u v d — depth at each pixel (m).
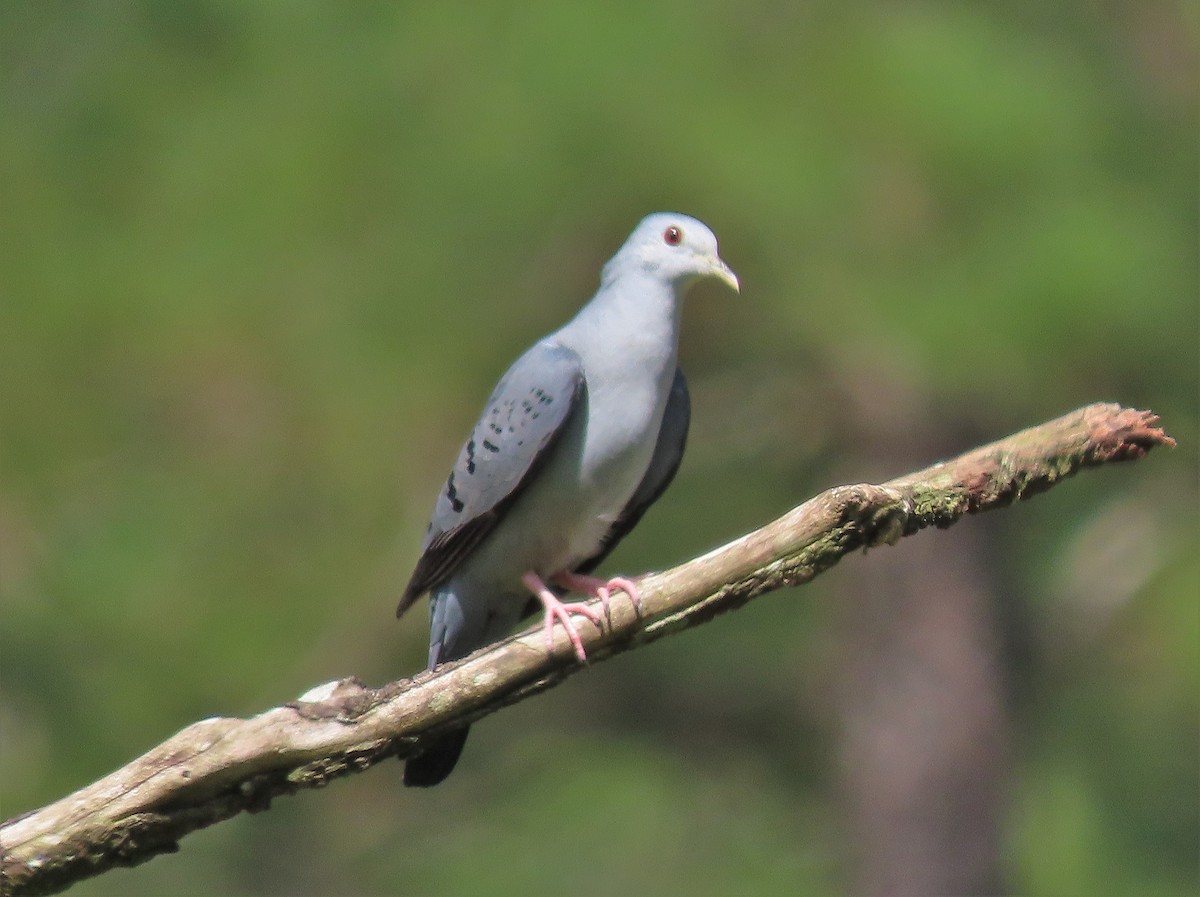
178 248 11.61
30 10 12.79
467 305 11.92
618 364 8.84
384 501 12.08
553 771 17.50
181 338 11.51
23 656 12.16
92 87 12.26
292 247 11.61
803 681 18.84
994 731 16.97
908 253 12.37
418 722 7.15
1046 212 12.32
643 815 17.06
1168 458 15.98
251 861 16.64
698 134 11.90
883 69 12.20
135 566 11.96
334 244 11.70
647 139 11.91
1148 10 14.41
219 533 12.07
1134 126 13.20
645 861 16.77
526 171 11.80
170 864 16.34
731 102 12.07
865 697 17.09
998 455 7.13
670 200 12.10
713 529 15.72
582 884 16.56
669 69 12.16
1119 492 16.75
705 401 14.81
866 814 17.08
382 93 11.92
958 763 16.86
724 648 18.34
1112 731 17.47
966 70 12.33
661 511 15.62
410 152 11.78
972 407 14.02
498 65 11.96
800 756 18.84
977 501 7.14
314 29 12.29
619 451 8.84
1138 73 13.90
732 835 17.69
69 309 11.52
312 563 12.12
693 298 13.26
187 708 12.11
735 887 16.98
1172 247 12.66
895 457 14.95
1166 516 16.44
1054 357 12.41
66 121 12.25
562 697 18.36
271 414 11.85
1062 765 17.69
